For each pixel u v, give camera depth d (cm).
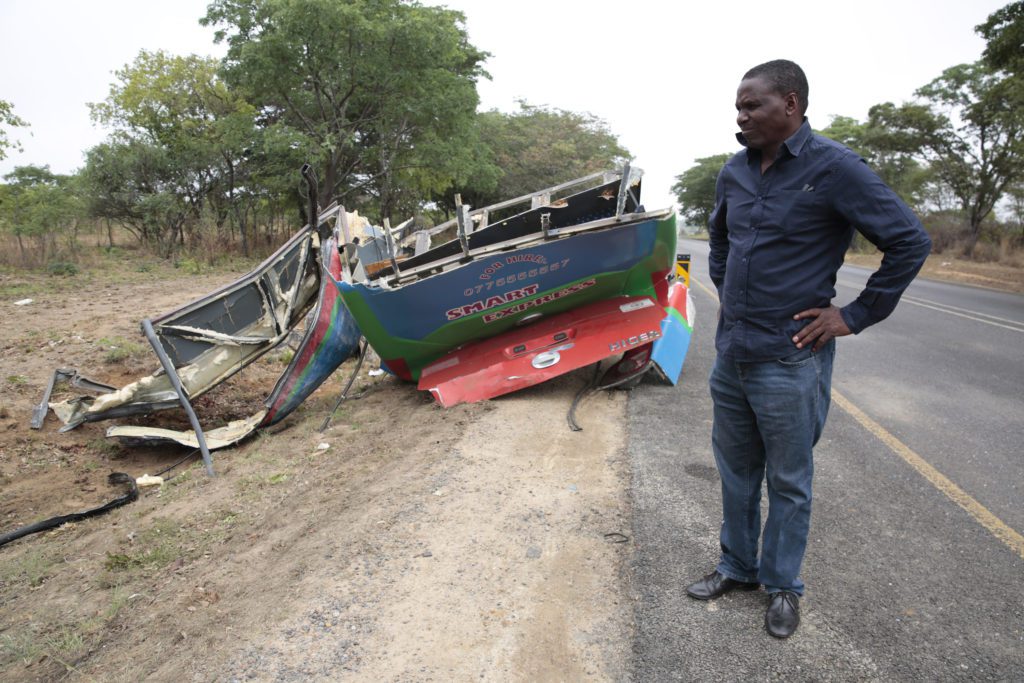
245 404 796
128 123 2689
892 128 3681
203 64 2641
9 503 554
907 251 236
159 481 573
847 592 313
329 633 296
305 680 268
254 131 2397
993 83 3192
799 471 274
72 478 607
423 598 318
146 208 2283
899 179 4075
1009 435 530
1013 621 292
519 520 384
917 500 409
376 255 854
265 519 433
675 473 449
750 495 296
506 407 589
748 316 265
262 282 669
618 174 704
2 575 421
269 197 2684
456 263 581
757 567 309
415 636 292
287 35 2045
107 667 297
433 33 2180
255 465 557
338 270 715
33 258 1838
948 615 296
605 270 608
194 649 296
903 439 520
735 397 284
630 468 457
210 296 638
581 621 299
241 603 329
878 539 361
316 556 358
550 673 269
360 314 603
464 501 407
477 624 299
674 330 693
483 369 626
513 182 3897
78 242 2144
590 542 362
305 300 713
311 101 2370
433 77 2292
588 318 635
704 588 311
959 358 823
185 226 2420
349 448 560
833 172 244
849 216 244
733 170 272
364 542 365
